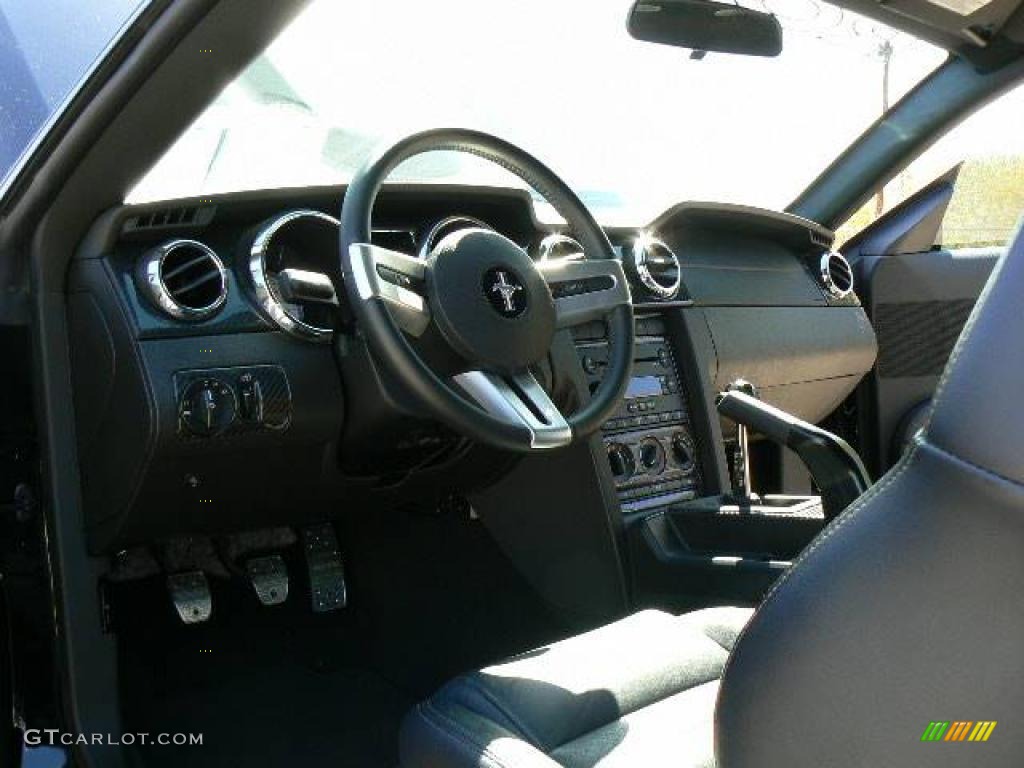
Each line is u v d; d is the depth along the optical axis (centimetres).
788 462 270
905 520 71
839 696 74
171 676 224
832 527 76
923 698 72
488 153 173
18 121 158
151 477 171
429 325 158
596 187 249
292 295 169
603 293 176
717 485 233
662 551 209
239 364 172
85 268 171
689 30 224
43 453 176
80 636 177
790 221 264
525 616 229
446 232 188
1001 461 65
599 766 110
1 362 176
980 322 68
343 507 205
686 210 234
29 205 164
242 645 233
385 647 238
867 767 75
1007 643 69
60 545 176
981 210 282
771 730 77
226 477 180
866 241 300
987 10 234
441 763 111
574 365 208
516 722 115
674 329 233
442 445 199
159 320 168
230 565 222
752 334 247
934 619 70
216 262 172
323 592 235
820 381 272
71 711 177
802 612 75
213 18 141
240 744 208
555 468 217
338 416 180
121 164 161
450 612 235
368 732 215
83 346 173
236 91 202
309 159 211
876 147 276
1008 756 74
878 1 226
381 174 159
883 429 296
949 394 69
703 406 232
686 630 139
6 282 171
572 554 220
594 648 132
